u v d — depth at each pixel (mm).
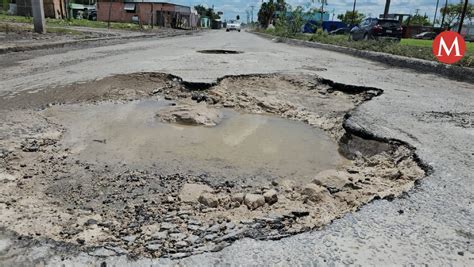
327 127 5137
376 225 2316
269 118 5594
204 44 18109
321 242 2133
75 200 2848
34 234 2229
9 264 1913
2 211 2527
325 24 44594
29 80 6746
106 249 2072
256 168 3670
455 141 3898
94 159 3682
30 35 15180
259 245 2104
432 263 1961
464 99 5949
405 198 2676
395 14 29406
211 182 3295
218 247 2088
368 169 3648
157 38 22406
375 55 12086
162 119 5129
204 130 4816
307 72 8219
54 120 4820
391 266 1930
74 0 55625
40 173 3295
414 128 4359
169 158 3809
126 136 4410
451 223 2344
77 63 8852
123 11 48094
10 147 3795
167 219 2535
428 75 8594
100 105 5680
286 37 25812
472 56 9266
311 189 2986
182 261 1950
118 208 2736
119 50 12633
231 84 7203
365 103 5605
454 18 28938
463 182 2926
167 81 7090
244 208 2758
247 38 28328
